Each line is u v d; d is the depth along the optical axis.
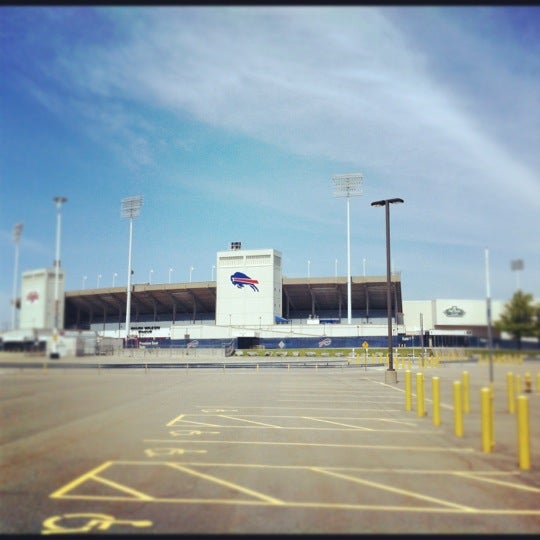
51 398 11.00
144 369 31.97
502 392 13.49
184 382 26.78
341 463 8.95
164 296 80.06
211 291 88.38
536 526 5.93
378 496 7.07
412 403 17.81
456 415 11.26
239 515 6.31
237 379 29.97
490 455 9.48
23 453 9.47
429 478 7.96
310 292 92.12
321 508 6.58
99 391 11.77
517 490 7.32
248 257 88.25
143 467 8.62
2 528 5.85
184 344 74.50
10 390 9.12
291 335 78.56
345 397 19.80
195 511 6.46
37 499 6.90
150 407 16.27
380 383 26.97
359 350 70.94
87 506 6.65
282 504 6.74
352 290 89.06
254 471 8.40
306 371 38.50
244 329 77.19
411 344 43.25
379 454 9.65
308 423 13.41
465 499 6.93
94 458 9.22
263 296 87.19
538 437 10.87
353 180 65.25
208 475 8.13
